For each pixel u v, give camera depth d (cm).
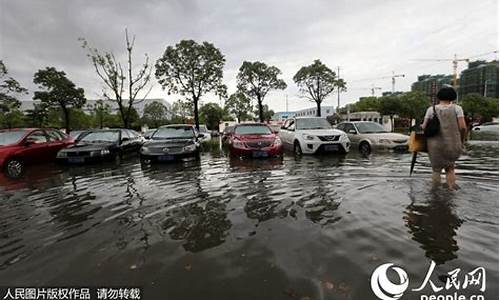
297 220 358
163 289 225
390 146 1061
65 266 265
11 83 1989
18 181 676
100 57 1578
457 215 353
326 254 268
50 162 959
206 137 1684
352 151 1119
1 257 287
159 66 1950
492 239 289
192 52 1934
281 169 731
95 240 319
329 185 537
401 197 436
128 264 265
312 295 210
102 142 1016
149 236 325
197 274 243
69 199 497
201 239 312
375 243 287
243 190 518
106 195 515
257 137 971
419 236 300
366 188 503
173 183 598
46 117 3081
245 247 288
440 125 461
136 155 1167
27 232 350
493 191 456
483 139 1611
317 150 994
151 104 5016
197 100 2023
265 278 233
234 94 3597
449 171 483
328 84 3198
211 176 662
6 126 2906
